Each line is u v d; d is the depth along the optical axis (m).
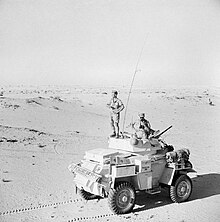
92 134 14.04
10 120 14.58
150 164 7.07
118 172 6.62
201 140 13.92
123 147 7.32
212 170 10.09
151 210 7.00
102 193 6.61
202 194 7.98
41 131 13.70
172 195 7.34
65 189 8.06
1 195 7.55
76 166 7.22
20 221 6.39
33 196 7.59
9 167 9.46
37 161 10.14
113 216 6.67
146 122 7.62
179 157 7.41
